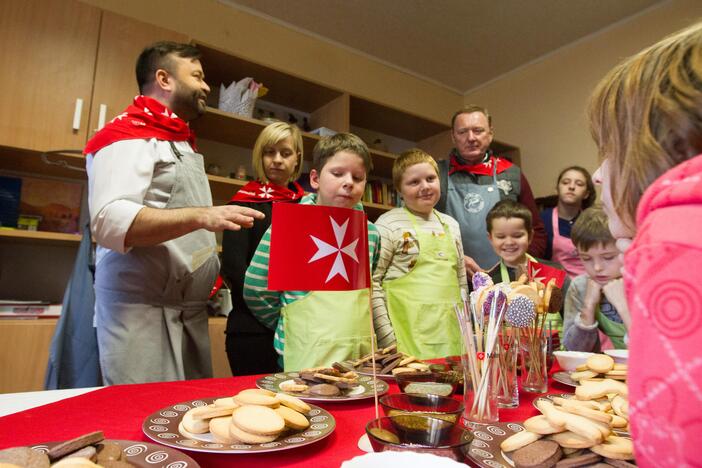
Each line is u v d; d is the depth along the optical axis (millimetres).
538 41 3510
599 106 387
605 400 629
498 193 2049
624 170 355
